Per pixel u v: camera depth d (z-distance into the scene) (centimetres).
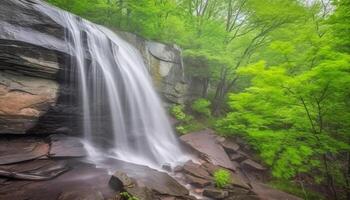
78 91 807
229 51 1568
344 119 784
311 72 662
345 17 733
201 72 1641
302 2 1382
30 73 677
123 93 995
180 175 841
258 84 808
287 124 969
